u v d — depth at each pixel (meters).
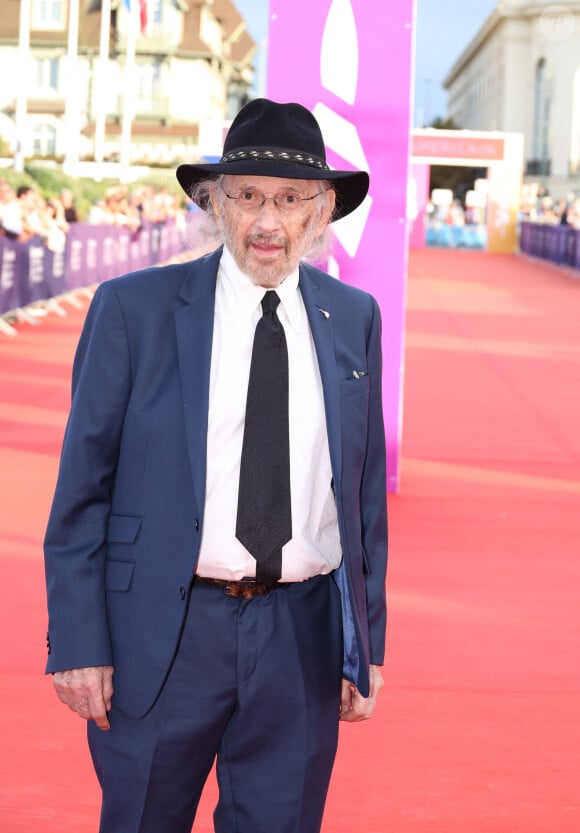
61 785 3.15
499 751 3.47
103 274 18.27
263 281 1.94
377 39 6.40
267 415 1.95
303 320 2.03
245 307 1.97
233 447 1.94
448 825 3.02
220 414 1.94
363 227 6.58
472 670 4.13
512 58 72.06
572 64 67.56
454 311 19.39
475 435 8.82
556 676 4.11
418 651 4.30
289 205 1.94
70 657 1.89
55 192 16.91
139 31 28.70
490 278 28.23
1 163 27.25
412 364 12.68
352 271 6.63
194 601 1.95
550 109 68.69
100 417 1.94
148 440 1.94
